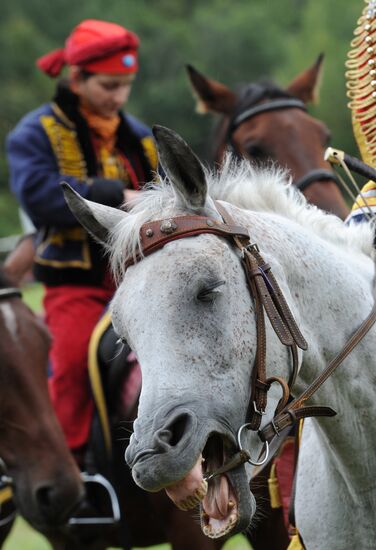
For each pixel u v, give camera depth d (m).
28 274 11.05
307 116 10.00
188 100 73.88
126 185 9.65
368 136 6.36
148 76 78.12
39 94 76.94
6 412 8.39
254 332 4.95
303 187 9.23
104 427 8.87
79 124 9.50
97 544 9.38
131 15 82.44
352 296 5.46
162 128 4.86
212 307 4.86
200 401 4.75
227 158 5.73
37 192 9.24
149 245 4.97
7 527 9.27
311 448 5.83
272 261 5.14
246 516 4.85
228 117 10.45
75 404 9.09
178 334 4.81
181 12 89.06
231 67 80.38
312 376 5.34
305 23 81.31
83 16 85.44
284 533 8.02
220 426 4.78
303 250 5.36
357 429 5.47
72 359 9.09
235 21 81.38
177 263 4.88
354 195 6.80
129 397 8.70
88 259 9.24
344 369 5.39
